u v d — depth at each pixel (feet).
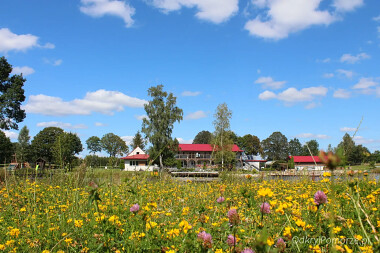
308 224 11.21
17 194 23.03
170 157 175.32
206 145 265.34
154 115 164.45
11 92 142.00
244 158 272.92
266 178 37.09
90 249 11.30
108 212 15.20
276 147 289.53
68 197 21.91
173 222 14.76
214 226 12.33
